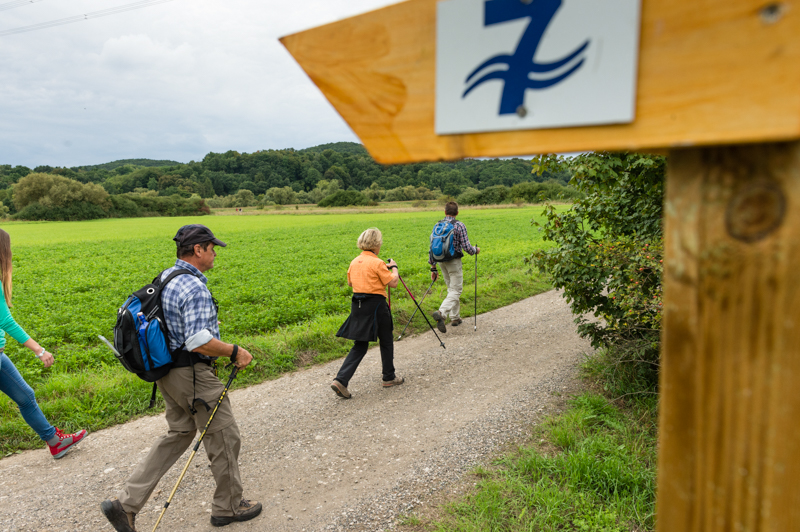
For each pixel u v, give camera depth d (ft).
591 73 2.31
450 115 2.81
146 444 14.83
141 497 10.02
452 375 19.66
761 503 2.40
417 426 15.16
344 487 12.07
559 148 2.47
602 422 14.16
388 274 17.65
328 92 3.31
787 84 1.86
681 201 2.42
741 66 1.95
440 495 11.39
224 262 56.44
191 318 9.86
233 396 18.38
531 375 19.02
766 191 2.15
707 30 2.01
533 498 10.65
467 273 42.37
